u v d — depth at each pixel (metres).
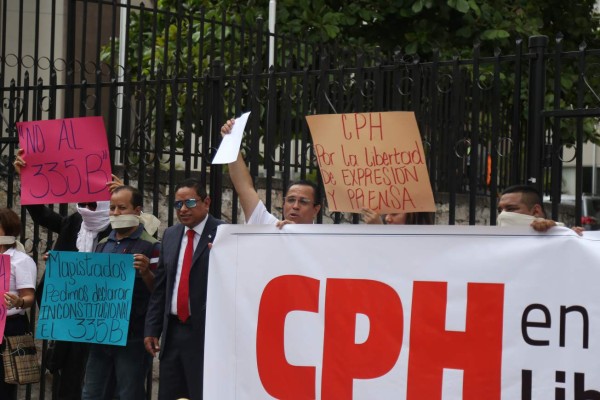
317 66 11.52
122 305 6.83
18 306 7.34
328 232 5.20
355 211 5.63
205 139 7.78
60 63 13.73
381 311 5.05
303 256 5.25
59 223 7.82
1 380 7.50
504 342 4.79
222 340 5.38
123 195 7.00
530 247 4.77
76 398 7.43
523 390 4.74
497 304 4.81
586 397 4.62
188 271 6.50
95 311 6.91
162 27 12.56
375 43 13.01
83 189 7.31
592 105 11.95
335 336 5.14
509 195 5.60
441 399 4.89
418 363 4.95
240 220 10.03
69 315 6.98
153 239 7.12
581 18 13.53
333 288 5.16
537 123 6.37
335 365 5.13
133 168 9.45
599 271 4.62
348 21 12.34
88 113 13.56
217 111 7.75
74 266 6.98
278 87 9.71
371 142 5.56
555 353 4.69
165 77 8.99
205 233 6.56
